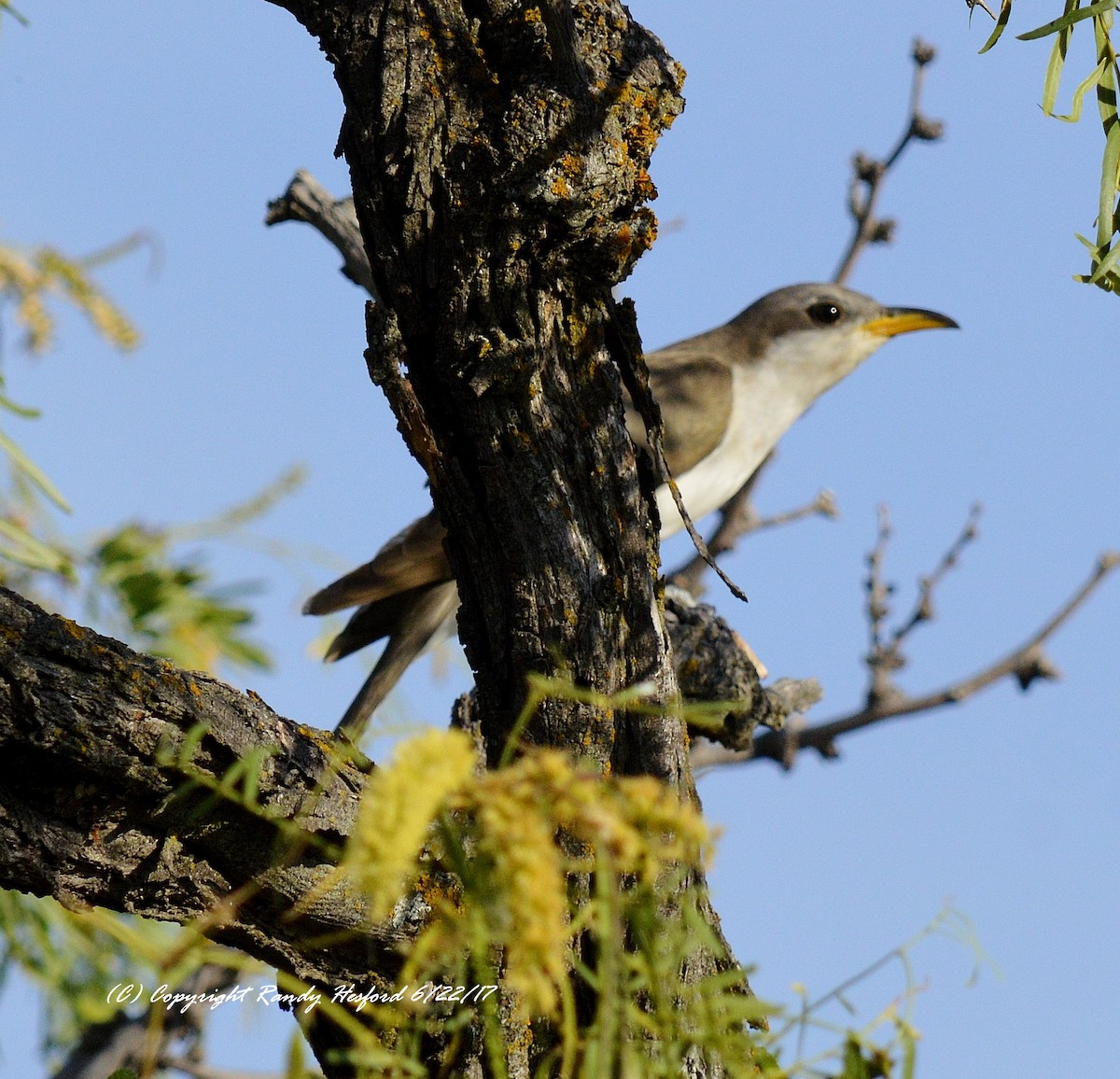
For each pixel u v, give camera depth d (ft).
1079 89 16.56
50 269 28.50
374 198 16.92
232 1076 25.44
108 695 15.10
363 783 17.01
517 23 16.37
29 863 15.42
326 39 17.08
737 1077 11.91
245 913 17.03
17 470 25.66
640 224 17.19
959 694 32.99
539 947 9.48
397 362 17.26
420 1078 13.50
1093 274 16.48
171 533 30.22
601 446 17.57
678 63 17.15
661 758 17.97
